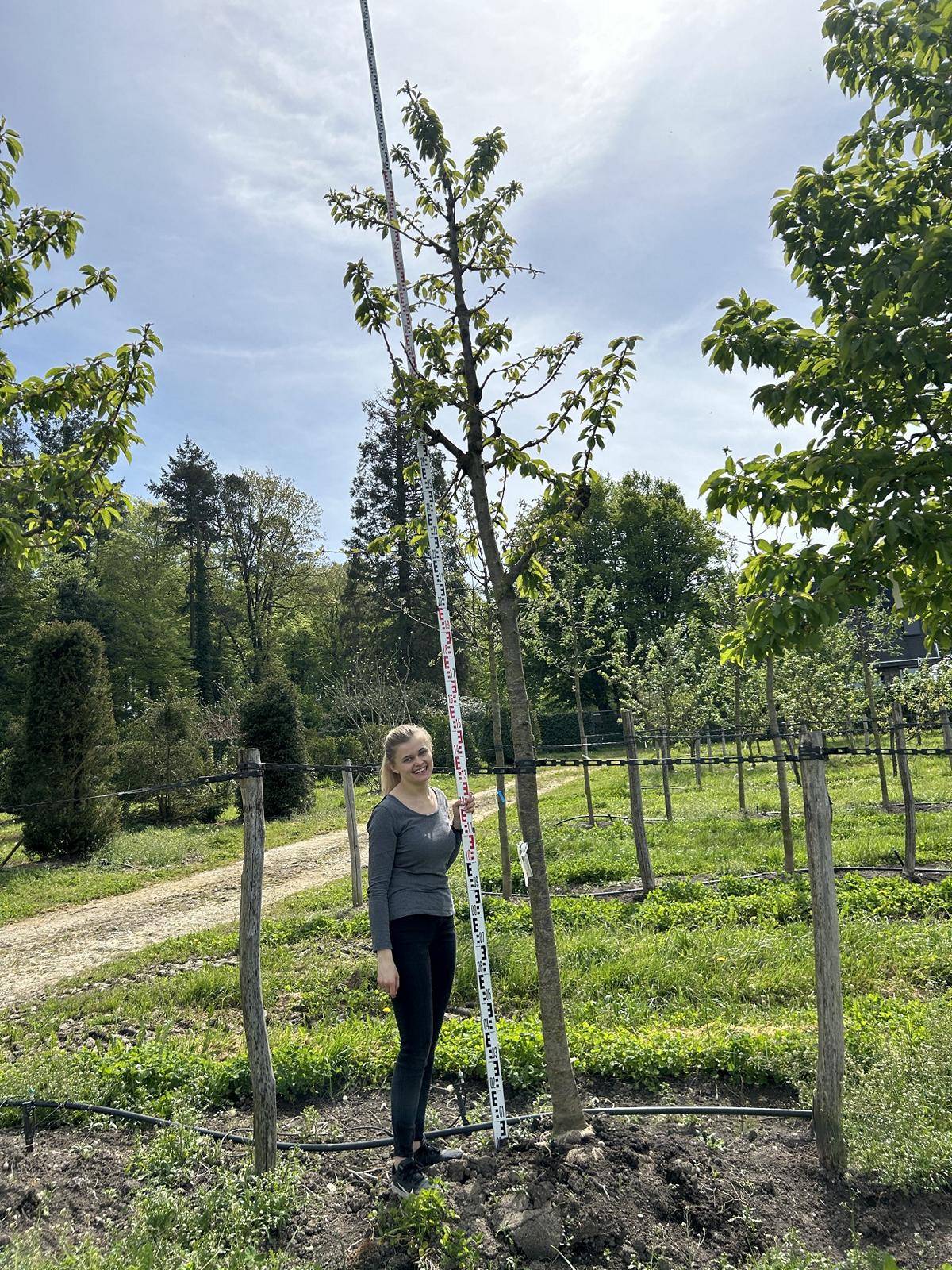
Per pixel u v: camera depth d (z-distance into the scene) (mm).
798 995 5871
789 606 3990
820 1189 3408
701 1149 3637
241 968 3668
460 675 30047
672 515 46062
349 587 37281
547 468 4098
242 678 46219
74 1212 3633
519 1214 3104
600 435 4027
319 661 50156
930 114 4230
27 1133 4281
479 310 4207
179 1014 6812
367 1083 4980
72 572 37656
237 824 21875
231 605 46875
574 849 12977
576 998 6133
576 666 16922
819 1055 3605
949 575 4461
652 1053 4656
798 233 4398
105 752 17953
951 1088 3816
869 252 4234
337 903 11117
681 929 7520
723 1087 4527
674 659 19359
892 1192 3354
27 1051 6105
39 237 5270
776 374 4414
